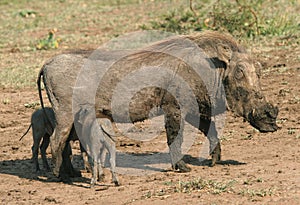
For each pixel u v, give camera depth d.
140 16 74.56
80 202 24.91
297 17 63.38
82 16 77.88
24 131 37.62
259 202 23.14
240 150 31.33
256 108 28.34
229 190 24.69
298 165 27.97
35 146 30.22
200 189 25.12
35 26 73.75
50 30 70.25
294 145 31.48
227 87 28.59
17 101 43.31
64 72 27.84
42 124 29.92
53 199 25.44
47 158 32.91
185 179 26.98
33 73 50.72
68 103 27.89
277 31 59.56
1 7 87.44
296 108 38.56
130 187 26.44
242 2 64.56
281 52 52.72
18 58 57.31
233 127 35.81
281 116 37.28
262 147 31.55
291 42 55.75
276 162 28.73
